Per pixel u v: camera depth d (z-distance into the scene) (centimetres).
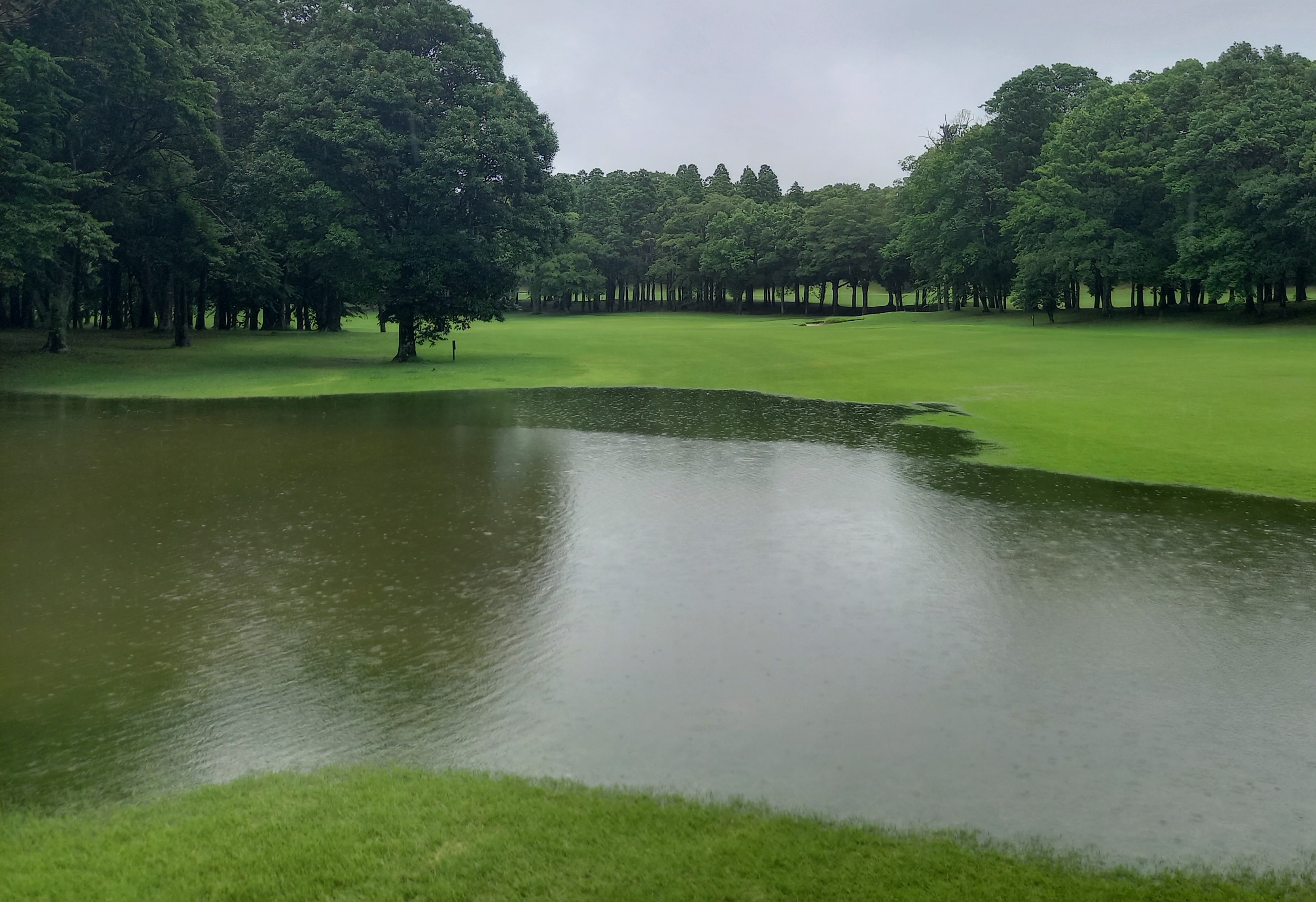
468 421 2169
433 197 3344
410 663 775
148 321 5825
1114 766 600
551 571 1030
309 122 3269
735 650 802
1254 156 5269
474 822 500
